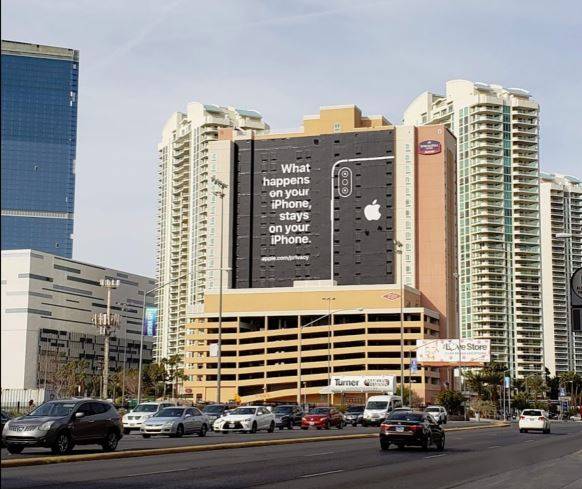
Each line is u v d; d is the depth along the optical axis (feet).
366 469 76.33
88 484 56.75
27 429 84.33
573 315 70.18
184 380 519.60
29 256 640.17
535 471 77.92
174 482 59.47
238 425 158.71
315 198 530.68
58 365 579.48
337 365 476.54
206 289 541.34
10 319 638.12
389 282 512.63
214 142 551.59
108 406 94.27
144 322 217.56
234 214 542.98
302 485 59.11
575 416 576.20
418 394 456.04
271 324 508.12
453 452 109.29
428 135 526.16
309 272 524.52
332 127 538.88
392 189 521.24
